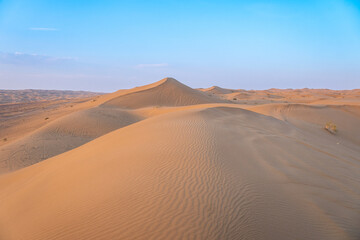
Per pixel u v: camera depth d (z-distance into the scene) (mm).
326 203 5609
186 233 3785
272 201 5078
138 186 5309
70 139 23031
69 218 4617
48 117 40312
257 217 4391
